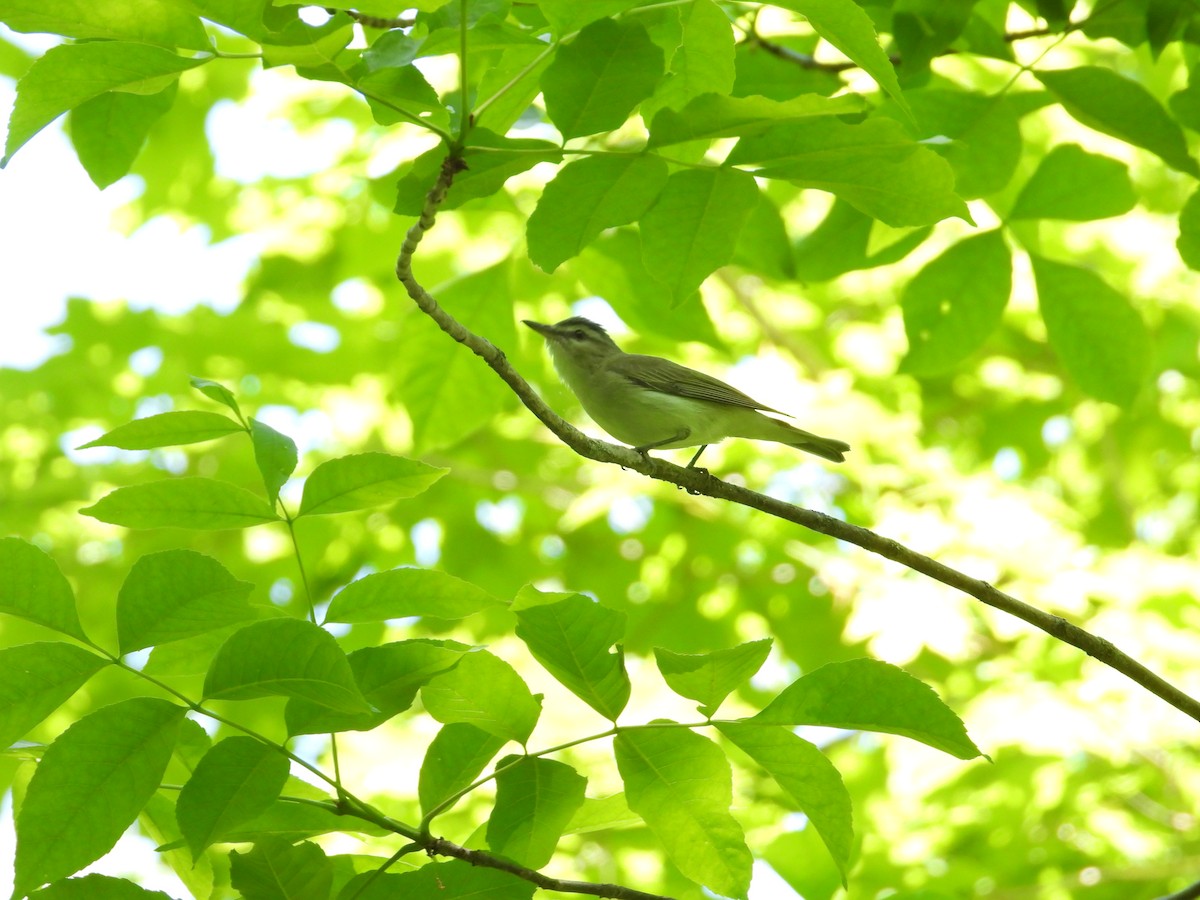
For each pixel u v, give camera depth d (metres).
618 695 4.25
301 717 4.23
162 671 4.75
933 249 14.38
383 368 15.20
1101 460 17.12
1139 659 11.62
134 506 4.44
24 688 3.95
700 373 10.56
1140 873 11.42
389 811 10.03
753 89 7.30
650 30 5.46
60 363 15.82
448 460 15.23
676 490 13.88
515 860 4.56
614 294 7.82
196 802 3.99
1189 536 16.56
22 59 10.19
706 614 15.23
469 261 14.02
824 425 13.47
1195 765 12.98
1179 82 11.66
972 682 14.12
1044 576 12.23
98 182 6.68
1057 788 12.65
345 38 4.18
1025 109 6.71
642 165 4.48
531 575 15.03
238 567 14.43
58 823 3.88
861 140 4.39
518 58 5.04
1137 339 7.17
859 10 4.26
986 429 16.30
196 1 4.08
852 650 14.34
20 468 15.92
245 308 16.08
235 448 14.93
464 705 4.45
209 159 15.29
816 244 7.36
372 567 15.40
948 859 12.17
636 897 4.46
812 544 14.93
